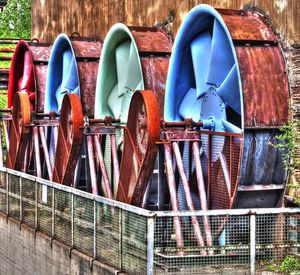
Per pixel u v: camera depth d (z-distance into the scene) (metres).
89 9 23.16
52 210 14.67
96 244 12.61
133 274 11.25
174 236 10.93
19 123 19.94
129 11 20.38
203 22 14.76
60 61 21.09
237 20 13.73
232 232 11.17
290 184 12.56
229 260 11.09
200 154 14.50
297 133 12.70
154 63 16.45
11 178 17.41
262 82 13.03
